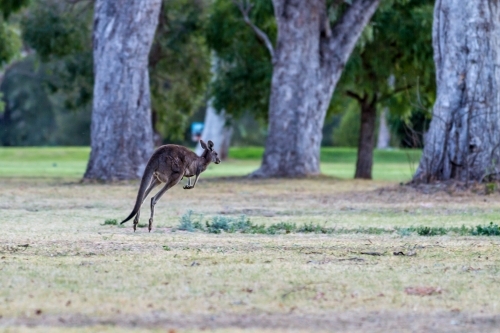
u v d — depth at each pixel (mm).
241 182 53406
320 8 58250
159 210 36094
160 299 16422
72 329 14117
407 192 43375
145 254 21859
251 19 66125
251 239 25375
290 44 57875
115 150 53000
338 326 14672
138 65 53500
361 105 69688
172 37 75125
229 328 14375
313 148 58594
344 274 19156
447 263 20953
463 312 15820
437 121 44750
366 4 59125
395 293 17250
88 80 75688
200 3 75250
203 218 32344
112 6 53219
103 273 18938
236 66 69562
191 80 78750
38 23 73188
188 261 20750
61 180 55281
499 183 43188
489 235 27016
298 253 22359
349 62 63688
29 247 23031
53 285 17578
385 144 129500
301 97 57844
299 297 16781
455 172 44250
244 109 70812
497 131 44125
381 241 25094
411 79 67312
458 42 44062
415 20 62750
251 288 17516
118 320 14859
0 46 72625
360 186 50594
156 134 83375
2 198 41125
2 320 14766
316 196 43625
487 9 43812
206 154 27656
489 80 43938
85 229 27984
